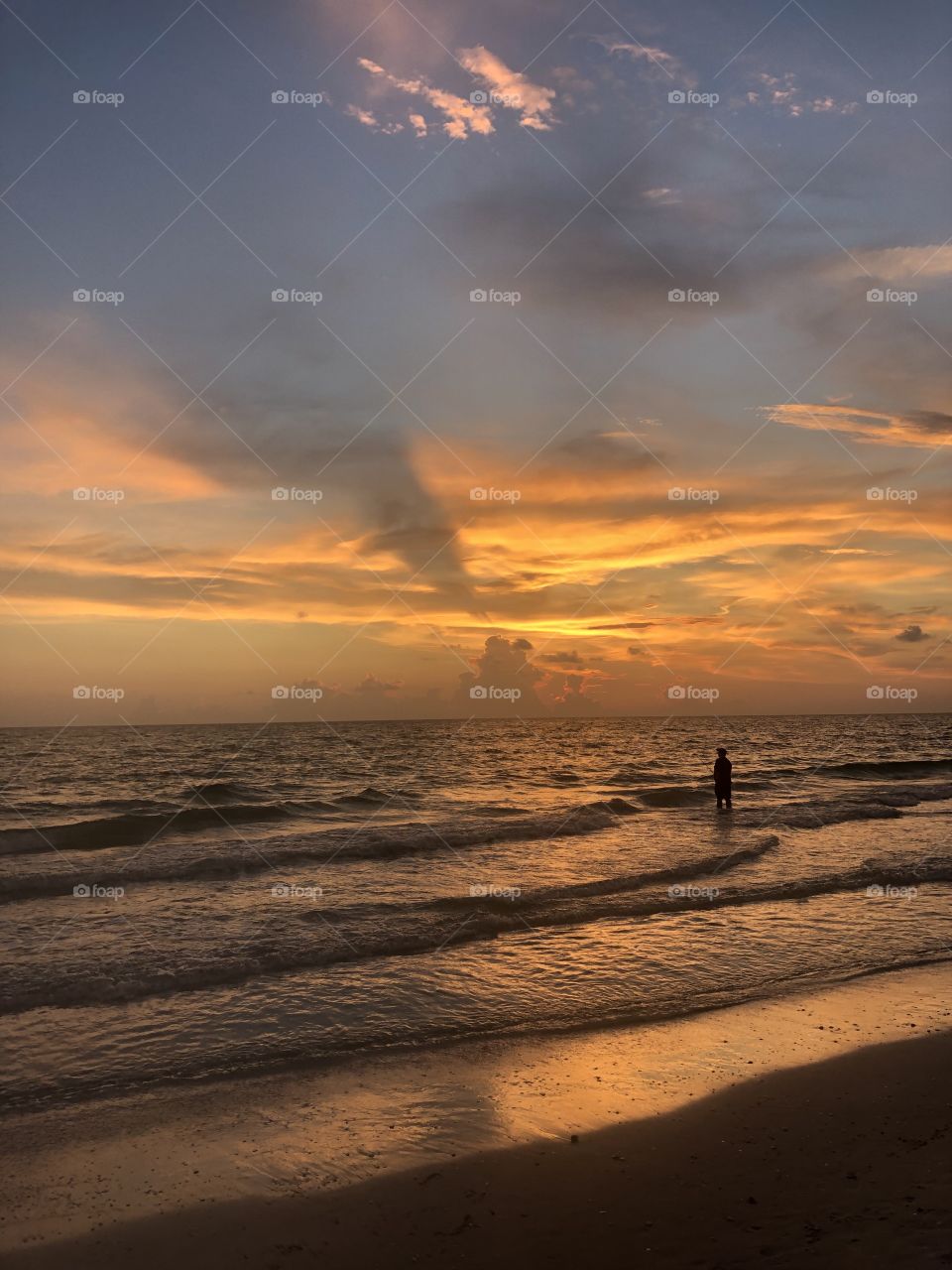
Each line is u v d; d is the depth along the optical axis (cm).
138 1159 600
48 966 1030
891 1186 538
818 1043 809
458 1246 493
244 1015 885
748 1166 577
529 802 3009
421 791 3438
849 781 3862
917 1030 841
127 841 2138
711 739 8812
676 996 943
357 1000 930
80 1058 779
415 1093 706
